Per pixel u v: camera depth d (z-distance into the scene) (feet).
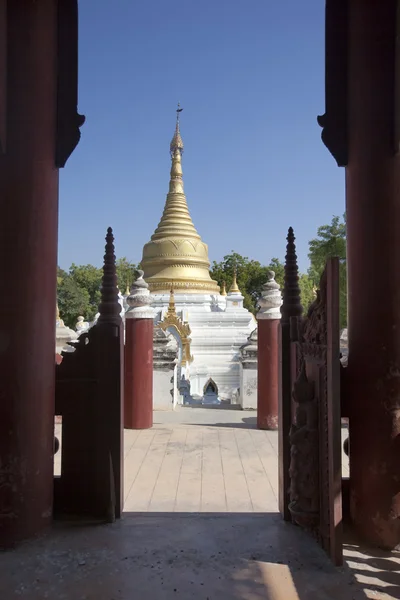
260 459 30.27
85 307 178.40
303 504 17.85
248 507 21.91
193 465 28.94
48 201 18.90
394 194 17.90
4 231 18.13
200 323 95.50
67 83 19.65
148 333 39.73
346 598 13.89
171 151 121.39
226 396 77.71
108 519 19.57
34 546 17.38
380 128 18.13
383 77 18.21
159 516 20.36
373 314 17.84
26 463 17.97
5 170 18.25
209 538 17.90
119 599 13.93
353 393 18.28
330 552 16.11
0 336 17.94
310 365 18.47
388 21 18.24
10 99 18.42
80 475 20.07
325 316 16.48
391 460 17.20
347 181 19.30
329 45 19.60
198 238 115.34
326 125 19.54
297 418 18.10
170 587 14.53
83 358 20.18
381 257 17.84
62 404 20.13
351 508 18.35
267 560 16.14
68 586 14.65
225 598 13.96
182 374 79.46
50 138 19.11
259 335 39.14
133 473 27.35
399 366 17.53
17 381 17.94
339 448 15.62
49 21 19.10
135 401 39.11
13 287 18.03
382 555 16.51
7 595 14.20
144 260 113.60
